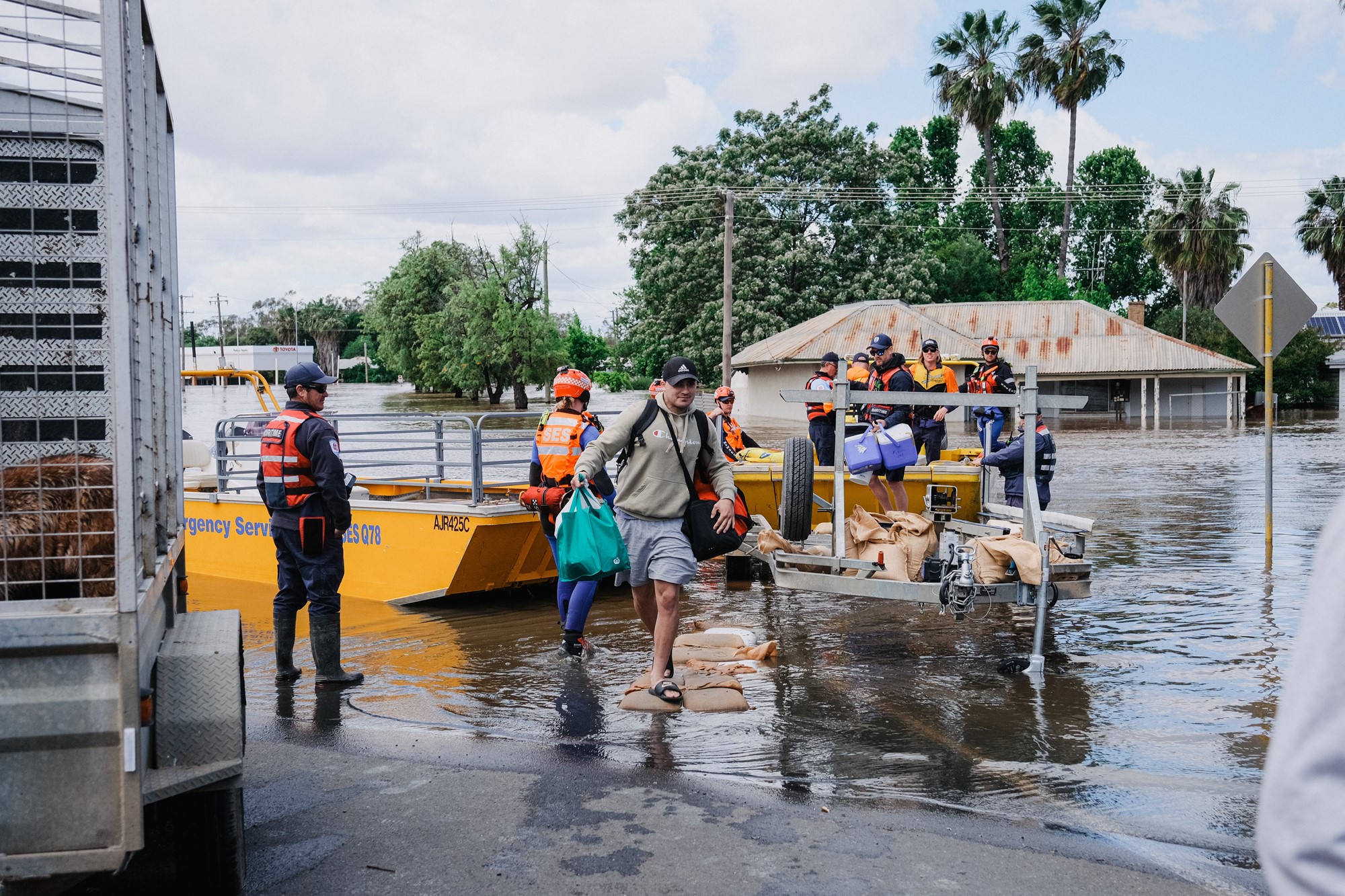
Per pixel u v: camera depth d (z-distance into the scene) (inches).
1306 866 40.3
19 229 136.9
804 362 1542.8
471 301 2194.9
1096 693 224.4
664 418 224.4
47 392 140.1
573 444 267.0
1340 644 40.9
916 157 2000.5
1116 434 1266.0
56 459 131.9
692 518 224.1
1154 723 203.8
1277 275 365.7
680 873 143.0
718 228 1782.7
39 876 105.0
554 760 188.7
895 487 339.6
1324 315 2352.4
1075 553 267.9
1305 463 818.8
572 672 250.2
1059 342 1720.0
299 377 241.9
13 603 104.7
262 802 172.1
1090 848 148.7
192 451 428.5
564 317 3363.7
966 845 150.3
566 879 141.9
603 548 226.8
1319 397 2007.9
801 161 1865.2
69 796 105.7
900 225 1913.1
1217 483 669.9
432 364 2496.3
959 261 2561.5
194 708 129.2
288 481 240.1
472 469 323.0
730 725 207.2
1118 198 2549.2
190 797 131.5
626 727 206.8
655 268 1766.7
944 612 310.3
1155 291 2940.5
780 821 159.3
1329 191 2139.5
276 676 251.6
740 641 273.7
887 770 180.5
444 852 151.3
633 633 292.2
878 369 364.2
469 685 240.5
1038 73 2466.8
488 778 180.7
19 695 104.3
